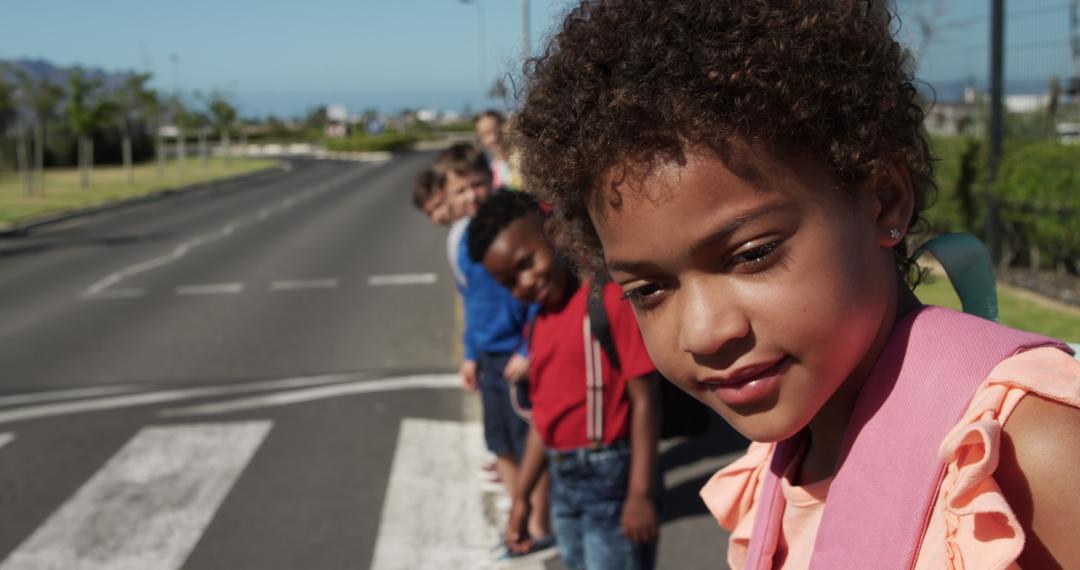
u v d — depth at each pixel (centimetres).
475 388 450
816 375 86
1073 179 825
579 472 290
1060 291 801
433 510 468
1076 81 880
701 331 85
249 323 957
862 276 86
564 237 117
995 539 74
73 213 2461
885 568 82
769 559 106
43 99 3169
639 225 85
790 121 80
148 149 5859
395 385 696
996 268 922
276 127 10038
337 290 1155
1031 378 77
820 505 101
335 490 497
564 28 92
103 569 415
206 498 493
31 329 962
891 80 89
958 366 83
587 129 85
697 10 83
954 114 1072
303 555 423
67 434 607
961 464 78
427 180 483
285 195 3197
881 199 90
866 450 87
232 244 1730
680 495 470
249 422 620
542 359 290
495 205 292
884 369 89
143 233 1991
